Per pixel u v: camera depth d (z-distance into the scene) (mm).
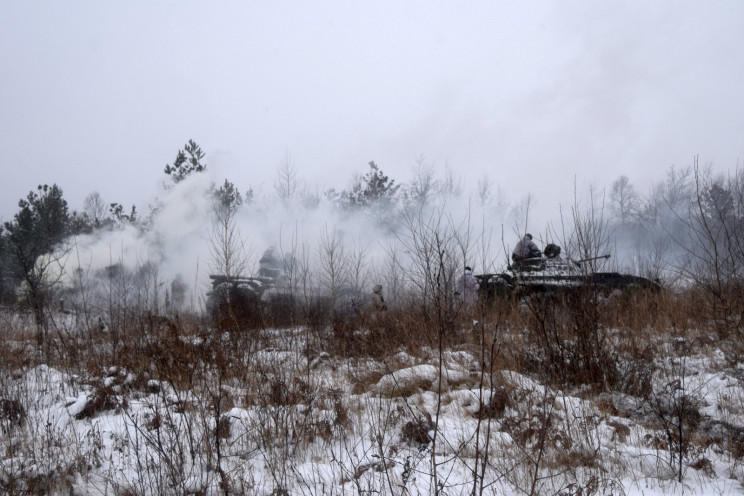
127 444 4742
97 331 9133
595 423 5066
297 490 4035
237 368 6719
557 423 4980
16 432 5102
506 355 6875
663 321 8289
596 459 4469
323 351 8094
